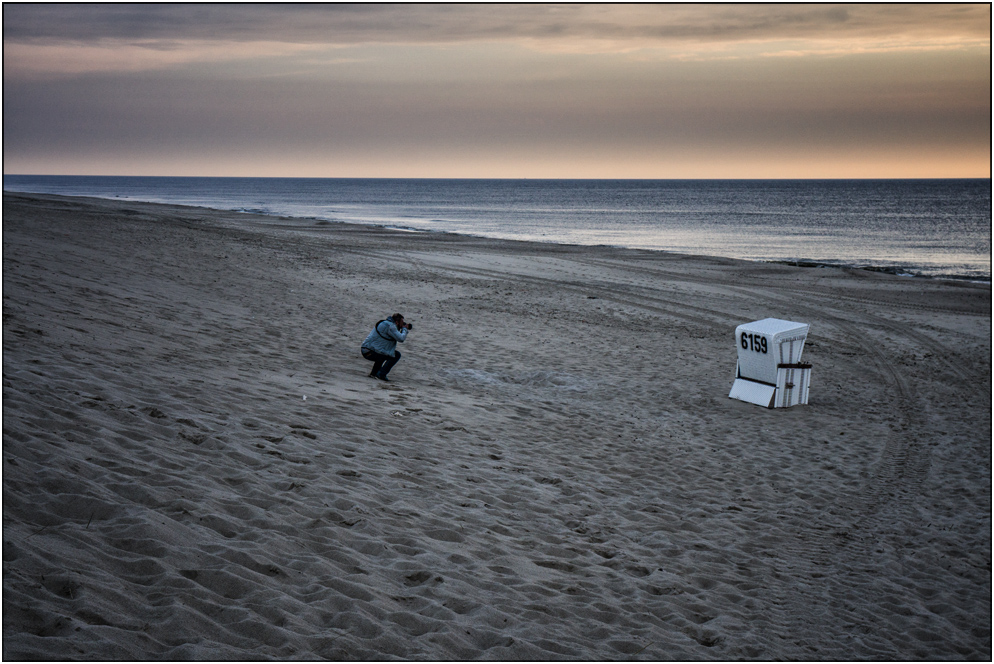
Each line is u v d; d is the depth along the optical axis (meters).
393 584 4.62
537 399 11.71
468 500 6.61
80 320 10.51
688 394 13.22
